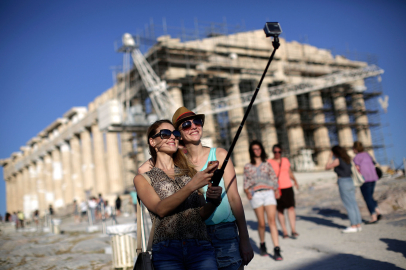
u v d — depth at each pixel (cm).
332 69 5191
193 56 4250
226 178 348
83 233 1584
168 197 289
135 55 3869
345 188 918
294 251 775
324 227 1041
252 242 944
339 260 650
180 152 339
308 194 1830
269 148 4394
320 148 4672
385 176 2111
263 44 4700
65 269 741
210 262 297
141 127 3909
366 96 5328
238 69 4462
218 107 4409
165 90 3788
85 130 5053
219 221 341
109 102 3797
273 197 747
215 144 4166
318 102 4919
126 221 2109
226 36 4456
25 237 1395
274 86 4897
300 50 5038
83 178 5288
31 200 6812
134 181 322
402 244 713
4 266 823
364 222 1024
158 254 297
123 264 730
